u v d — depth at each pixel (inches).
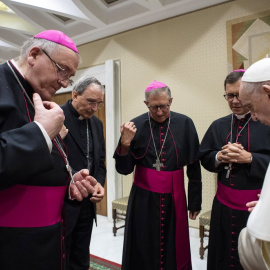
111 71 187.5
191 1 149.6
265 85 43.3
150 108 79.8
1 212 38.4
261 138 68.9
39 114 38.6
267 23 134.2
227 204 70.1
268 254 34.8
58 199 44.1
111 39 194.1
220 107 150.2
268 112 45.2
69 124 86.3
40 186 40.8
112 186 188.7
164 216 78.7
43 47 41.2
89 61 207.6
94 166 91.1
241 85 48.2
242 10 141.7
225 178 71.2
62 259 44.3
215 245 72.5
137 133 84.9
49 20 192.1
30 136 35.9
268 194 36.1
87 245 91.4
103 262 126.0
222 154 66.8
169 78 167.9
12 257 38.2
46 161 36.7
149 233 79.0
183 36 161.9
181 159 81.7
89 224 91.9
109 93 189.0
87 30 191.2
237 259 67.4
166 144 82.3
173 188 79.7
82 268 89.7
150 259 78.6
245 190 67.2
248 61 139.9
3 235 38.1
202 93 156.2
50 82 42.4
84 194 50.8
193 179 85.9
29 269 39.0
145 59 177.9
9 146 33.9
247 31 139.8
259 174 64.3
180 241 79.0
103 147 100.1
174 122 85.3
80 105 86.1
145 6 153.6
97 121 99.3
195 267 119.3
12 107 38.3
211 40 152.2
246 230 39.7
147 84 177.3
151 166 81.7
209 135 80.0
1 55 257.3
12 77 41.7
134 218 82.1
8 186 35.2
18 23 206.5
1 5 193.5
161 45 170.7
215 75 151.4
